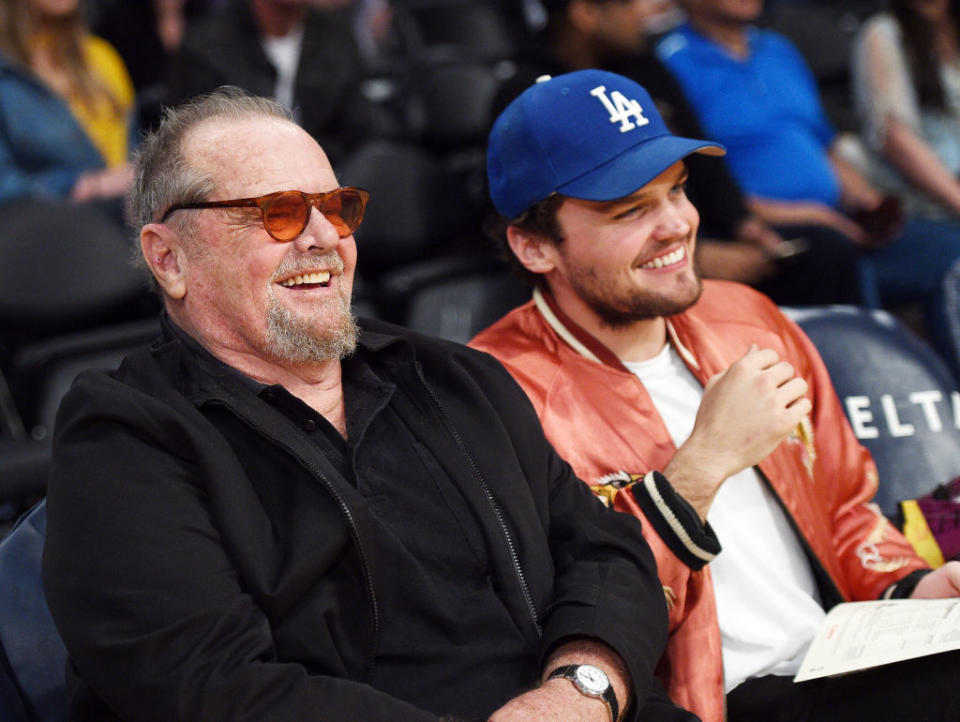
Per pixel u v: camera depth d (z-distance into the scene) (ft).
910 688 7.33
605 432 8.12
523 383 8.26
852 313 9.89
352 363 7.39
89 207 15.06
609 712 6.32
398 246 15.98
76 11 16.98
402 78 22.57
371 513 6.57
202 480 6.32
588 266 8.10
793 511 8.17
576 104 8.17
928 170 17.99
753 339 8.79
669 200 8.13
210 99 7.30
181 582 5.96
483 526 6.95
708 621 7.68
